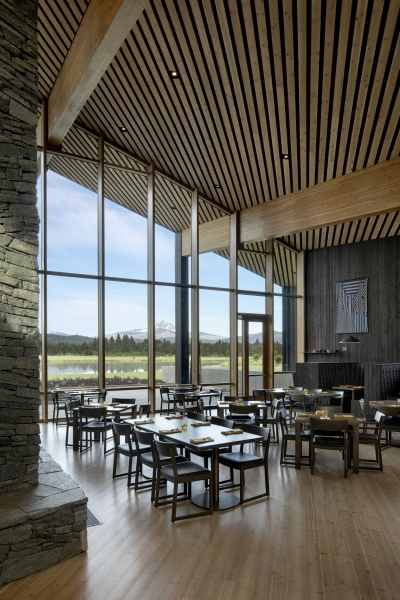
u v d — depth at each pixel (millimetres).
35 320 3871
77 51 6289
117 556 3371
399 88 6105
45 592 2885
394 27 5129
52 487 3672
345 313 12164
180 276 10836
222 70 6426
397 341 11133
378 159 8039
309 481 5281
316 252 12969
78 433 6691
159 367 10133
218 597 2836
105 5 5141
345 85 6273
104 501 4547
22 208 3881
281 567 3219
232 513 4246
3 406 3598
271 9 5230
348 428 5902
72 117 7531
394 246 11289
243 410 6637
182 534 3766
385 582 3031
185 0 5410
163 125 8453
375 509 4367
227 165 9461
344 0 4895
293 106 6879
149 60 6566
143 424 5371
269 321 12008
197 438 4531
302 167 8703
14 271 3773
